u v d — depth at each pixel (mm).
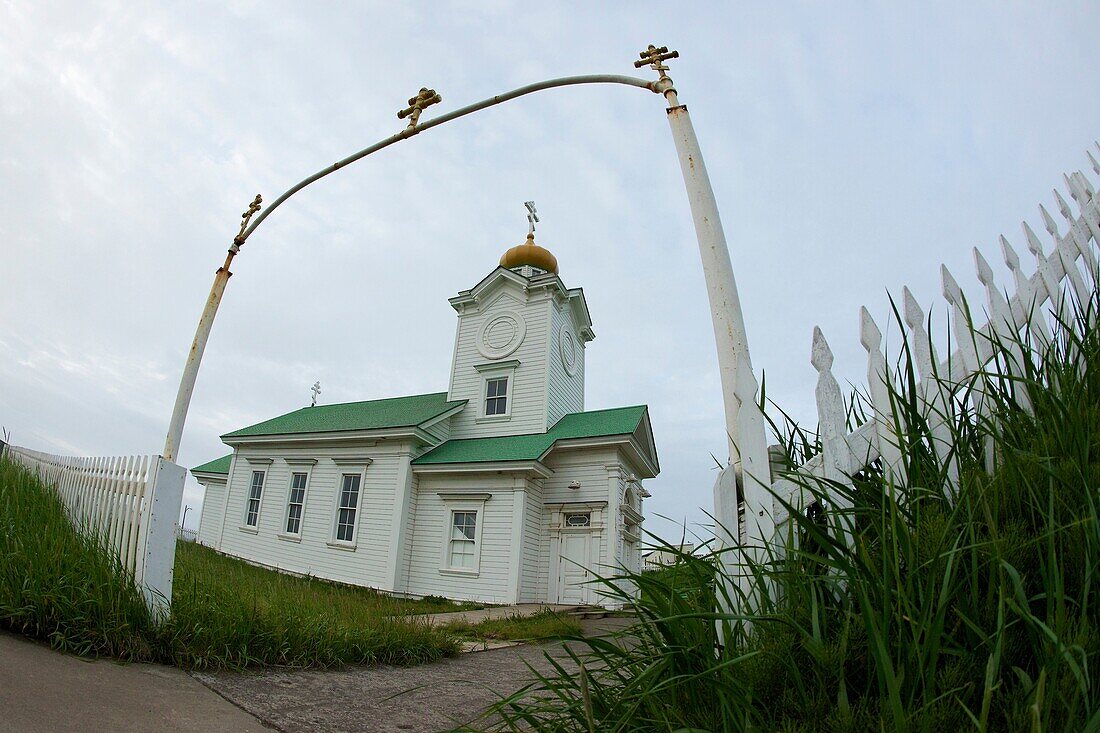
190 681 3725
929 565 1485
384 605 8500
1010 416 2148
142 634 3969
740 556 1889
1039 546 1449
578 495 15852
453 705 4055
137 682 3451
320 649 4836
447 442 18312
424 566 15891
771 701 1473
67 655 3570
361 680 4535
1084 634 1232
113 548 4488
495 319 19453
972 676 1301
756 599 1732
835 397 2160
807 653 1508
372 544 16406
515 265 21031
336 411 22422
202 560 8008
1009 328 2535
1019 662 1349
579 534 15422
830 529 1780
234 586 5469
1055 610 1330
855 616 1472
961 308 2602
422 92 5215
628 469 17125
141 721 2898
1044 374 2428
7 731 2451
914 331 2445
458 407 18516
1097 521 1398
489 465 15562
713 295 2396
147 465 4656
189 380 5441
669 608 1736
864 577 1487
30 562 3996
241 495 20094
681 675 1461
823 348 2223
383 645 5477
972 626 1279
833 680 1418
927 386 2324
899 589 1350
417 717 3680
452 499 16109
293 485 18922
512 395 18297
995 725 1229
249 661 4367
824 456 2078
